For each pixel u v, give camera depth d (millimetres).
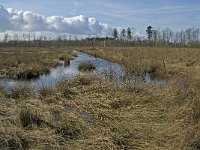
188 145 7082
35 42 112000
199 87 12203
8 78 20297
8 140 6727
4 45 102125
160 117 9453
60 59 39531
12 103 9406
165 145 7332
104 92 12148
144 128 8391
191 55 34938
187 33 95312
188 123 8352
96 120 8812
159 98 11273
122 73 17938
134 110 10203
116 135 7613
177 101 10656
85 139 7363
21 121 7793
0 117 7668
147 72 21594
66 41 121500
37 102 9758
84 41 121375
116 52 49062
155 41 94188
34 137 7008
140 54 40375
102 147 6965
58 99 11055
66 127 7824
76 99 11070
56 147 6770
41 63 28938
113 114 9586
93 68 25859
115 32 121188
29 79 20031
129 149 7145
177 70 22000
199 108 8773
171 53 40938
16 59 30484
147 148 7199
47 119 8039
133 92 12242
